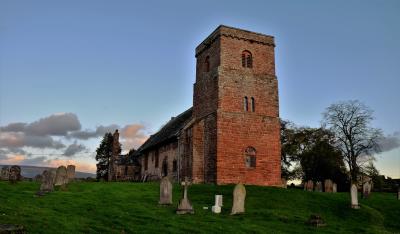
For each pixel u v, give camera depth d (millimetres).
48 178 24141
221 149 35281
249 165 36125
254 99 37875
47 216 16094
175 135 40719
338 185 54469
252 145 36562
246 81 37969
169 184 22281
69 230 14031
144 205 21609
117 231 14914
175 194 28547
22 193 22953
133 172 55000
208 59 40344
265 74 39031
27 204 18781
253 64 38812
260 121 37500
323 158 55531
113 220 16859
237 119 36562
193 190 30344
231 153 35562
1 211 16000
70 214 17453
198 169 37094
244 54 38875
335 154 55188
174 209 20719
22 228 9953
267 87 38750
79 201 21250
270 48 40031
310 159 57406
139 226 15984
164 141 44344
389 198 33531
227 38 38219
